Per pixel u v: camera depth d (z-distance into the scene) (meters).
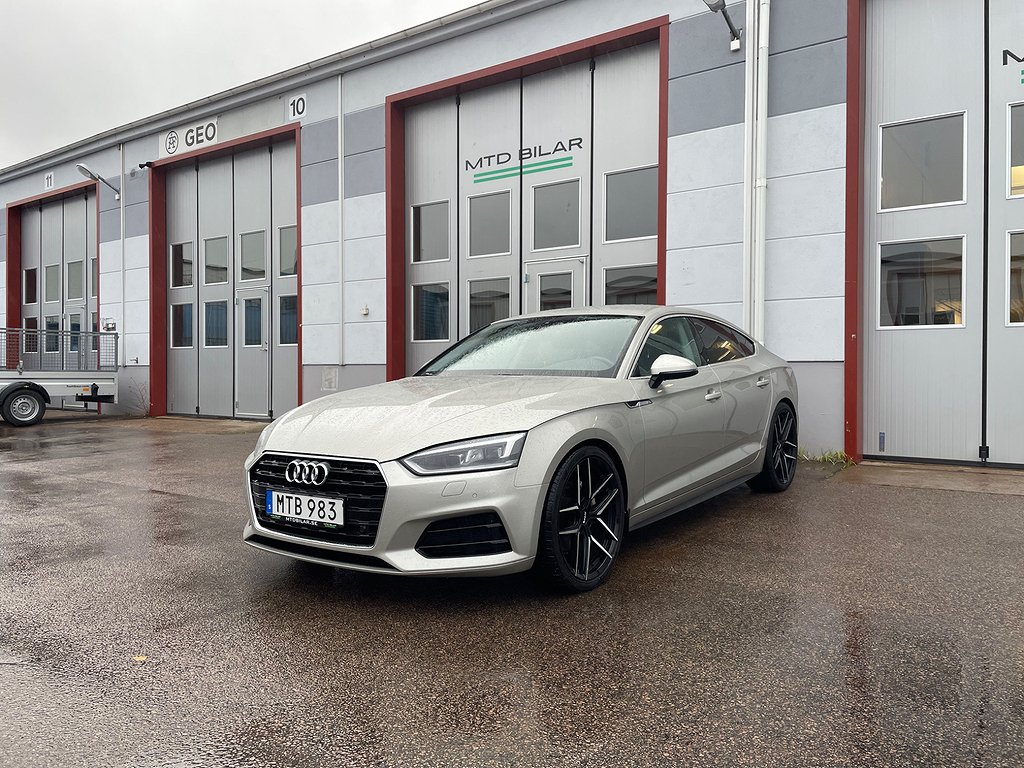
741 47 7.77
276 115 12.30
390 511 2.87
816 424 7.38
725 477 4.50
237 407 13.57
